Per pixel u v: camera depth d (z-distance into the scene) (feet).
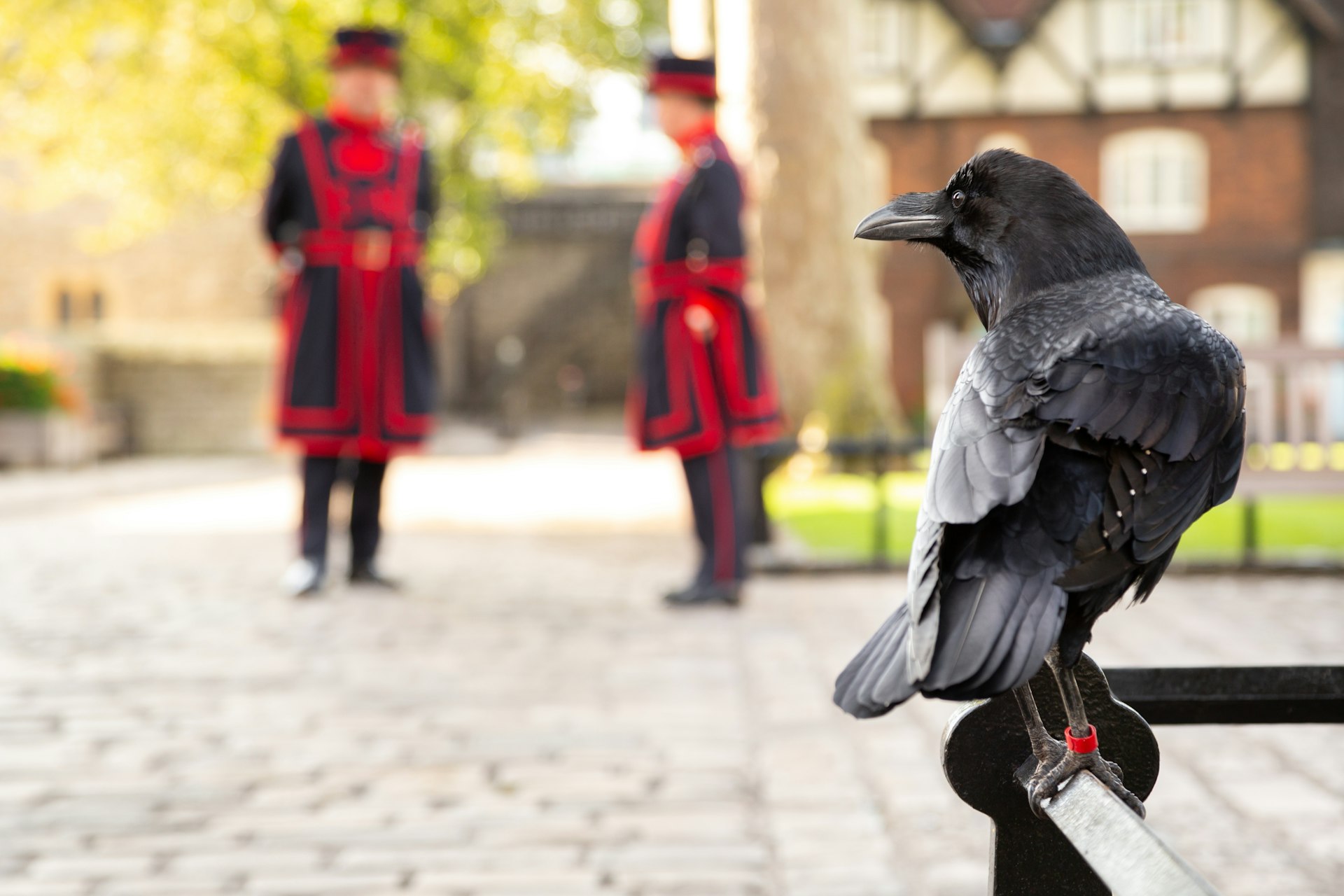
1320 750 13.57
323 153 23.36
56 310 94.07
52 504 40.70
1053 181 4.41
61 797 12.34
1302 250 102.83
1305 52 102.37
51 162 82.64
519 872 10.51
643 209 125.59
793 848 10.82
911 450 25.89
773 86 53.06
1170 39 103.30
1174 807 11.87
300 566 23.44
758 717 14.94
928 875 10.18
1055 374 3.72
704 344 21.83
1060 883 5.20
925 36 103.91
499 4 77.92
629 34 81.05
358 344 23.13
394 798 12.27
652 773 12.96
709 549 22.39
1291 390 24.86
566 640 19.39
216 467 59.82
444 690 16.31
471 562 27.86
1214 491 3.92
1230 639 18.93
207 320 93.25
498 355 123.65
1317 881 10.06
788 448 26.50
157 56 78.28
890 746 13.78
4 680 16.87
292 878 10.39
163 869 10.61
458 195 84.28
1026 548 3.36
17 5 75.82
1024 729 5.15
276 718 15.06
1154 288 4.23
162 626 20.44
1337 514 33.09
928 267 104.12
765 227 53.42
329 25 73.92
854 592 23.81
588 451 69.46
